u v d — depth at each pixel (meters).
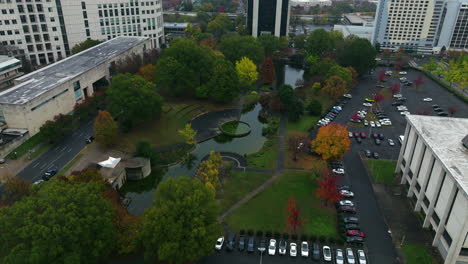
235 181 123.12
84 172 104.31
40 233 70.50
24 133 141.25
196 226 80.25
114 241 84.06
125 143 146.38
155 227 79.50
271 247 94.25
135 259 89.38
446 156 94.25
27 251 69.56
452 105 193.25
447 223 90.31
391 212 108.50
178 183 88.31
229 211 108.44
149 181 127.44
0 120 145.25
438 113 181.75
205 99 196.00
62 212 75.06
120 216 92.38
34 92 150.62
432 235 99.50
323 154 126.88
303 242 95.38
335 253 93.94
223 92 181.88
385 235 99.56
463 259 87.50
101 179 104.88
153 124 163.50
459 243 84.44
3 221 71.75
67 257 72.19
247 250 93.56
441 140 103.00
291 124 168.25
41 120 150.12
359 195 116.06
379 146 148.50
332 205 111.44
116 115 151.75
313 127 164.12
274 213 107.81
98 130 135.50
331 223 104.12
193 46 195.38
